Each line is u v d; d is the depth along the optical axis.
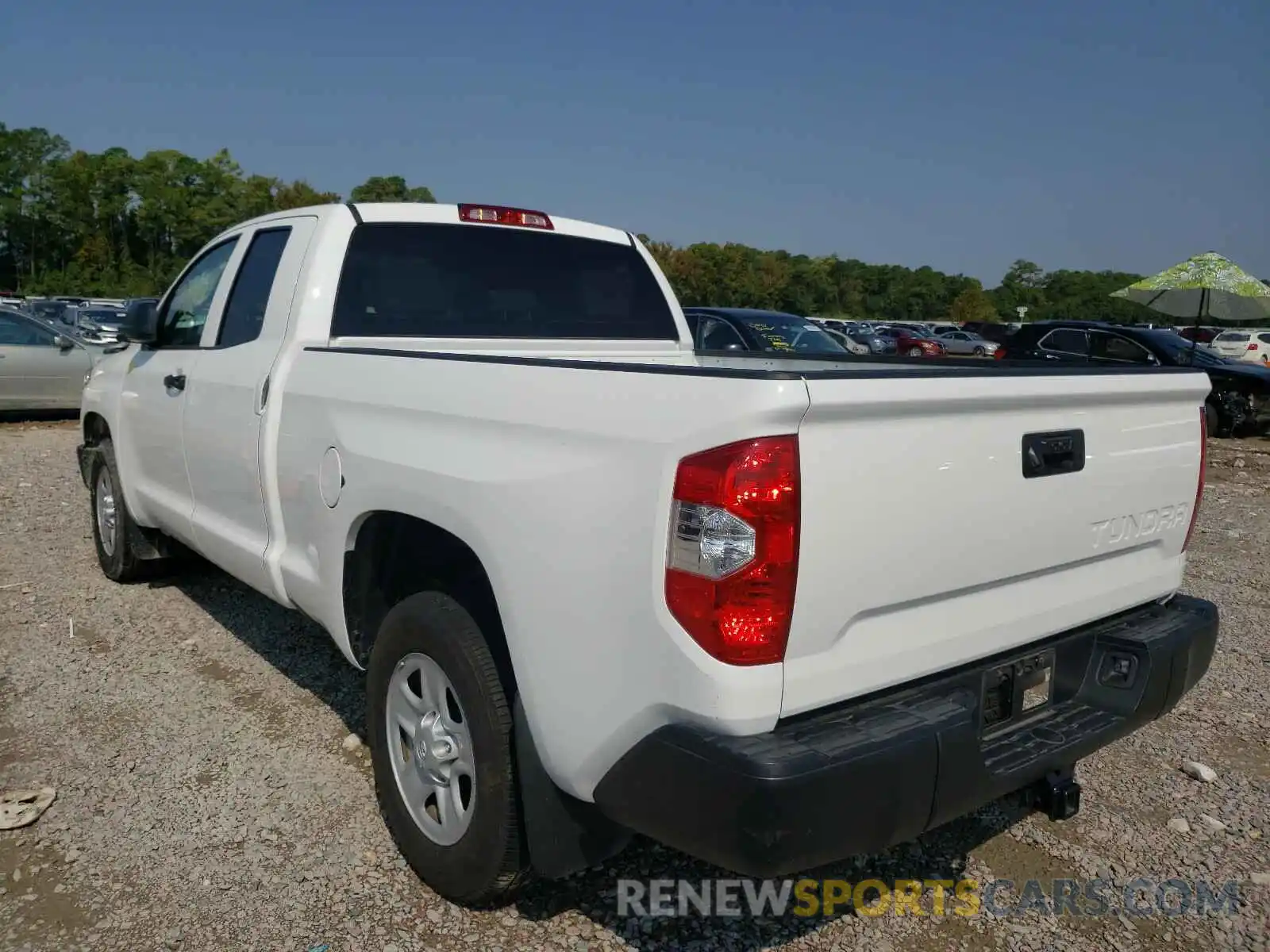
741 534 2.05
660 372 2.23
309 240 3.89
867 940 2.84
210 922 2.81
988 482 2.45
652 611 2.17
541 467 2.42
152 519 5.27
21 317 13.95
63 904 2.88
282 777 3.63
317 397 3.39
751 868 2.05
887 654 2.32
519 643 2.48
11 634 5.01
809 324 12.41
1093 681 2.94
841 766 2.06
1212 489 10.80
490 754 2.62
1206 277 16.58
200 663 4.68
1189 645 2.98
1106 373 2.72
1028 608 2.67
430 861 2.91
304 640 5.00
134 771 3.64
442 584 3.06
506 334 4.29
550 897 2.97
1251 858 3.30
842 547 2.15
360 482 3.08
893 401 2.18
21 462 10.25
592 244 4.66
